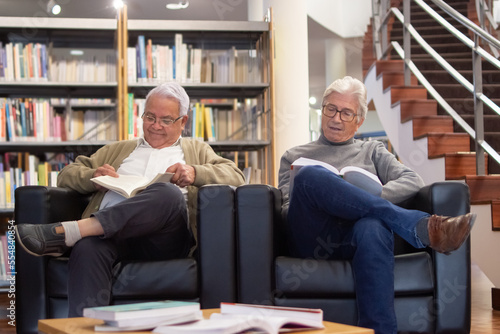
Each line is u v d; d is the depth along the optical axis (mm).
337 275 1725
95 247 1633
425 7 4203
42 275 1814
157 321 1073
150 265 1743
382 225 1655
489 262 3002
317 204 1741
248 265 1779
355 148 2234
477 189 3170
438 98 3986
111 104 4051
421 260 1770
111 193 1969
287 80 3965
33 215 1837
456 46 5180
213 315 1174
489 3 5184
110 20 3656
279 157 3930
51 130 3717
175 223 1812
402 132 4117
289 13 3990
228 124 3846
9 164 3699
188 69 3762
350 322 1729
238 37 3916
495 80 4570
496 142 3807
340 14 7059
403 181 1948
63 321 1201
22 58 3664
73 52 4301
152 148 2230
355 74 8281
